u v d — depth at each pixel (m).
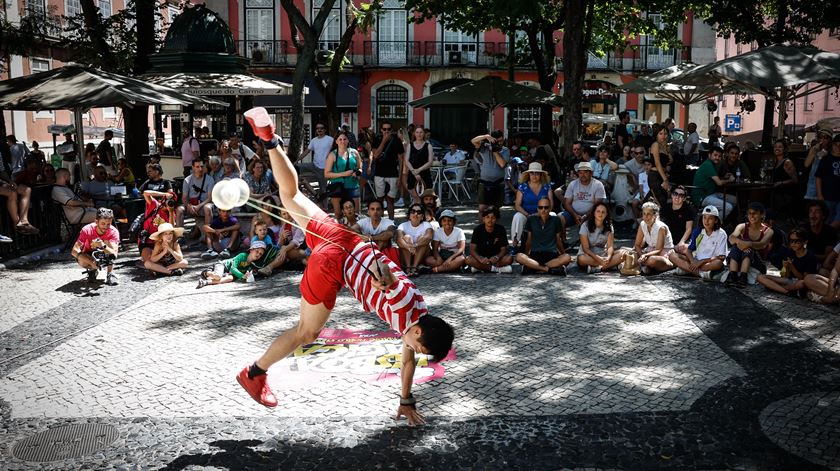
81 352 6.12
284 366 5.72
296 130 16.09
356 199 11.82
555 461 4.21
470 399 5.08
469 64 34.62
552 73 22.30
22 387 5.36
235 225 10.47
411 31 34.56
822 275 7.84
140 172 17.58
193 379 5.48
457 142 35.62
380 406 4.96
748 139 26.36
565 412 4.86
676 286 8.41
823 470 4.09
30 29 18.66
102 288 8.47
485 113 35.50
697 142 18.08
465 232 12.53
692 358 5.89
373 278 4.23
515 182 15.90
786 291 7.88
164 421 4.76
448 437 4.50
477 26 21.50
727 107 40.00
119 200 11.71
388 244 9.46
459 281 8.77
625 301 7.72
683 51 35.03
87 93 11.43
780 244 8.41
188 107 17.84
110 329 6.77
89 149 14.99
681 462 4.19
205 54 16.92
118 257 10.37
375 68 34.41
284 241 9.34
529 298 7.89
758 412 4.85
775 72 10.64
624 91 14.44
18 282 8.79
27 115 26.31
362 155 18.02
